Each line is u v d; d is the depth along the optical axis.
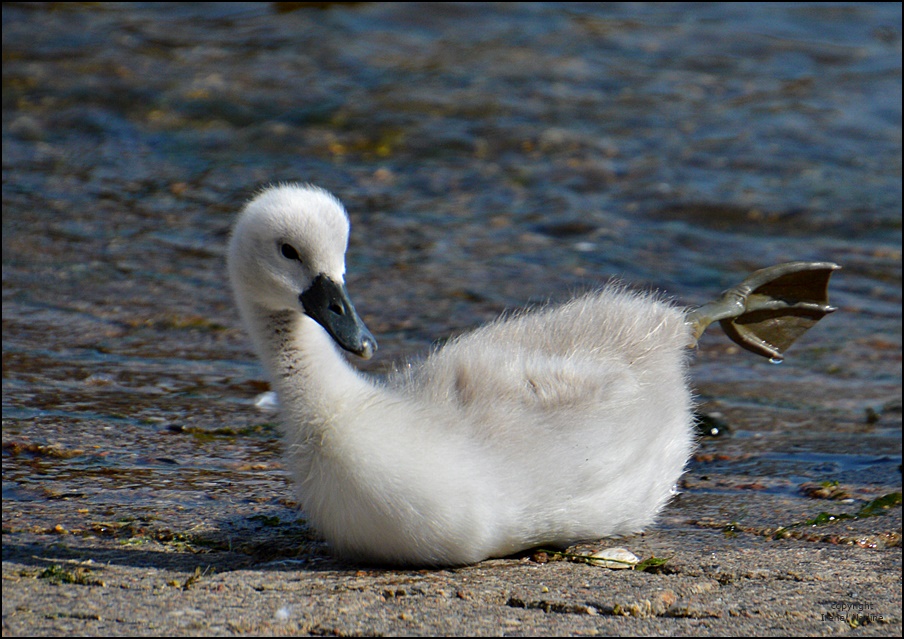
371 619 6.57
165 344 13.91
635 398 8.53
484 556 7.94
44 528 8.38
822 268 10.44
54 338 13.84
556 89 24.64
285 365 8.03
